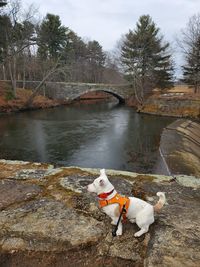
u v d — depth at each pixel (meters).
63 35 49.44
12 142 18.64
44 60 45.50
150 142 19.19
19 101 34.09
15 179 5.02
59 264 2.86
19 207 3.90
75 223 3.49
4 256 2.96
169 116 31.91
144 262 2.80
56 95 42.81
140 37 40.91
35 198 4.20
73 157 15.70
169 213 3.78
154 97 36.59
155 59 42.34
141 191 4.56
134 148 17.58
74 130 22.95
